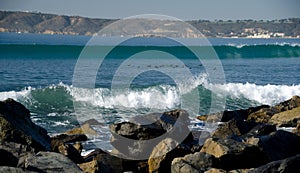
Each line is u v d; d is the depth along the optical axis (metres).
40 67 40.97
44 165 10.49
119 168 13.77
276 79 40.44
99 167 12.37
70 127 20.00
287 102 23.59
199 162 12.30
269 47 61.62
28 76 35.72
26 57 46.44
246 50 59.97
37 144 14.18
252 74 43.38
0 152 11.41
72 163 10.84
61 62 44.94
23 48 46.56
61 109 23.86
